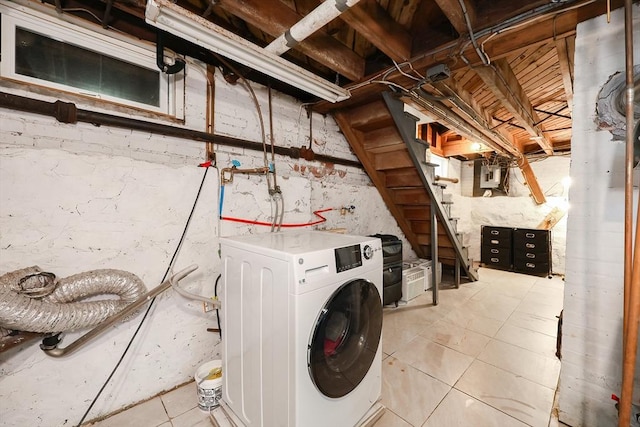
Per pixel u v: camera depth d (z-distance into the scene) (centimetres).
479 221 550
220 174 201
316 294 114
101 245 151
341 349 132
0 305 112
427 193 327
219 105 209
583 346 143
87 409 150
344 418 131
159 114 182
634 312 101
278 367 116
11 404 130
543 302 329
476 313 296
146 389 169
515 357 212
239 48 141
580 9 127
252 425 133
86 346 148
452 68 180
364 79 206
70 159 142
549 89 256
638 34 121
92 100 158
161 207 172
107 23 157
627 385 103
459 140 468
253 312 130
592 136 137
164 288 145
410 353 217
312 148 284
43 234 135
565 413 149
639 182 122
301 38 136
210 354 196
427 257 434
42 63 147
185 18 116
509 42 151
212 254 196
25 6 138
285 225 240
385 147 288
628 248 104
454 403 164
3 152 126
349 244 137
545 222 476
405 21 169
